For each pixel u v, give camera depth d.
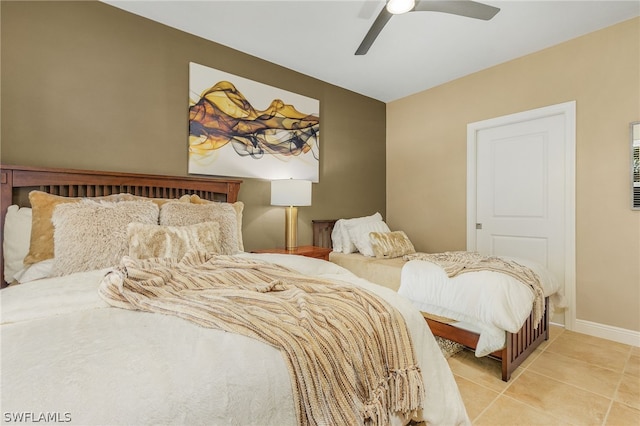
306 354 0.87
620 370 2.03
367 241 3.22
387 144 4.27
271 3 2.21
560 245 2.83
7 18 1.86
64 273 1.47
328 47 2.81
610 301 2.53
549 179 2.90
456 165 3.55
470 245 3.42
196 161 2.59
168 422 0.62
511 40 2.72
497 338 1.84
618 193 2.48
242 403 0.71
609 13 2.35
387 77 3.47
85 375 0.66
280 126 3.14
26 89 1.91
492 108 3.22
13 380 0.64
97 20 2.15
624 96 2.45
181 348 0.80
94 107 2.14
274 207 3.11
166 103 2.45
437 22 2.44
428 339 1.30
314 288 1.34
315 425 0.82
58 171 1.91
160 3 2.20
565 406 1.66
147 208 1.85
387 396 1.06
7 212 1.72
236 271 1.48
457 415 1.25
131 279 1.22
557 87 2.79
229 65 2.79
